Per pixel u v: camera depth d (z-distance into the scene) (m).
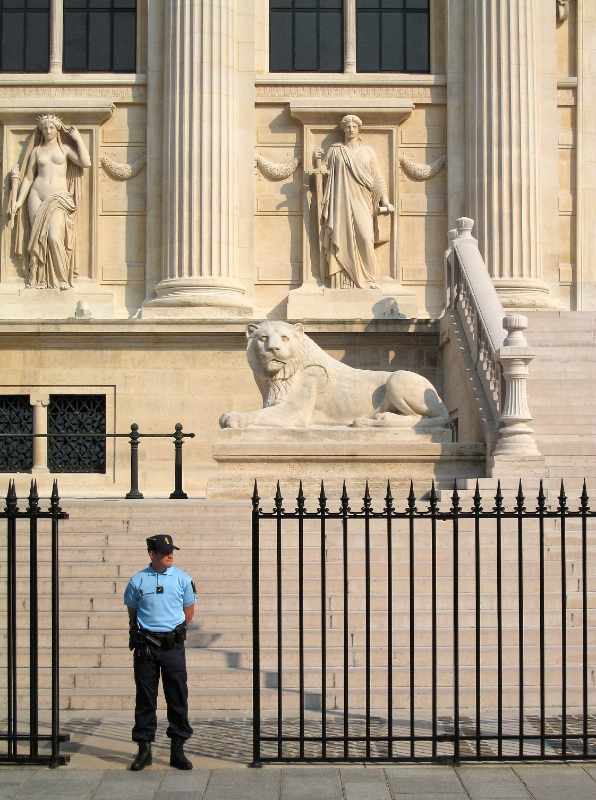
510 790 7.34
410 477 14.15
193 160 20.27
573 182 21.30
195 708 9.33
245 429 14.30
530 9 20.55
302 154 21.14
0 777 7.69
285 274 21.03
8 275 20.88
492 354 14.83
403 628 10.22
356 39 21.56
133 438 14.80
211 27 20.45
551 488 13.16
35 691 7.98
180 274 20.23
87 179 21.03
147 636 7.91
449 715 9.09
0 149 21.02
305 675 9.59
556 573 11.07
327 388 14.92
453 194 20.89
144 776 7.68
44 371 19.75
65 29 21.44
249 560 11.60
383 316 20.47
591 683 9.52
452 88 21.02
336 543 11.76
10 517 8.00
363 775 7.66
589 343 17.83
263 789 7.38
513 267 20.20
